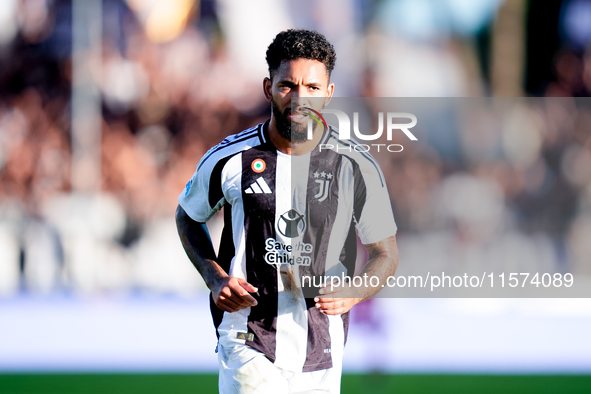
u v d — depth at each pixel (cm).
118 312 2970
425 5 4303
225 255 849
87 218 3631
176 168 4069
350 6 4341
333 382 854
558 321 2527
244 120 4262
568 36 4322
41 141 3938
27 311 2992
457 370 1881
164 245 3706
